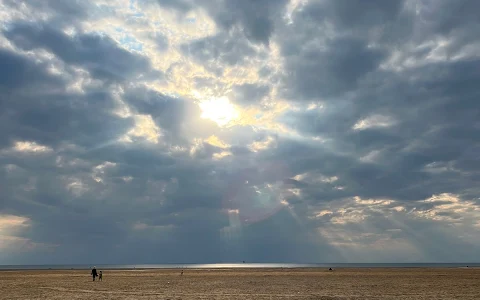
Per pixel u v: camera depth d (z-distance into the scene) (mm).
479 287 49656
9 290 47938
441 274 84938
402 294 41531
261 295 41281
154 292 44906
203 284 56875
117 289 49000
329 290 46281
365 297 38938
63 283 59875
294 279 67562
